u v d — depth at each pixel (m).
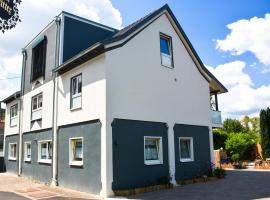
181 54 16.91
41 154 17.67
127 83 13.31
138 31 14.24
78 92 14.35
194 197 11.20
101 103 12.49
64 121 15.05
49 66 17.38
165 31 16.12
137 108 13.54
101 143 12.16
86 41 17.56
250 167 24.56
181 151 15.86
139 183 12.84
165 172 14.25
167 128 14.91
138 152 13.13
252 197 10.91
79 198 11.47
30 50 20.78
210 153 17.45
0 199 11.48
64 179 14.53
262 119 27.84
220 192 12.24
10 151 23.11
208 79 18.45
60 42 16.36
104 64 12.62
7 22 5.05
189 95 16.81
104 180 11.70
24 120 20.53
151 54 14.86
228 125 44.41
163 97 15.05
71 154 14.26
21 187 14.84
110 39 12.69
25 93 20.83
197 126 16.94
